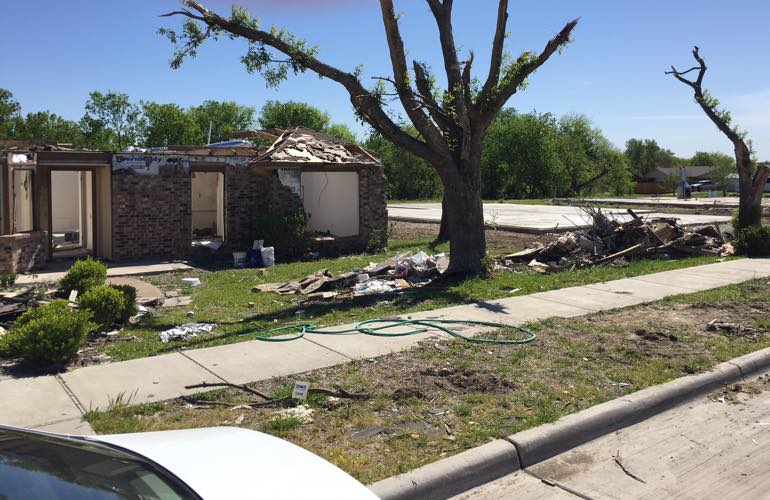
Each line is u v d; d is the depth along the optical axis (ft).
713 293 37.73
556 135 269.64
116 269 51.06
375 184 65.46
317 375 22.94
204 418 18.95
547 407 19.72
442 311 33.60
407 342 27.30
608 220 57.82
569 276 44.78
